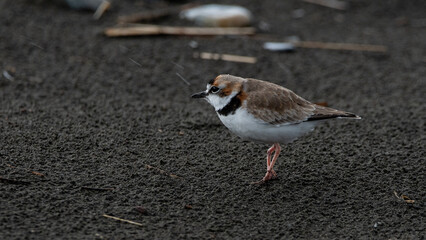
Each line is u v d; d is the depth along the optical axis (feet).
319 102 47.75
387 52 61.26
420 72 55.93
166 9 68.95
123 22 63.82
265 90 31.12
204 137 38.73
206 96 32.55
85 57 54.90
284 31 65.92
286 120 30.63
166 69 53.72
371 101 48.24
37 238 24.98
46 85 47.70
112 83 49.65
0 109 41.14
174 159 34.78
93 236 25.66
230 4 74.08
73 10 67.31
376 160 35.68
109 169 32.71
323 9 75.36
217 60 56.39
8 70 49.96
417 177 33.42
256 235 27.07
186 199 30.07
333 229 28.02
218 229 27.35
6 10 64.80
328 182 32.86
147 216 28.04
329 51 61.05
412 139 39.42
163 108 44.45
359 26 69.72
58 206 27.99
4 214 26.55
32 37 58.18
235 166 34.50
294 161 35.60
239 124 30.96
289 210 29.63
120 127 39.32
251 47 60.29
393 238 27.37
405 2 79.10
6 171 30.83
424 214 29.60
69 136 36.81
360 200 30.89
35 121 39.04
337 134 40.34
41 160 32.89
